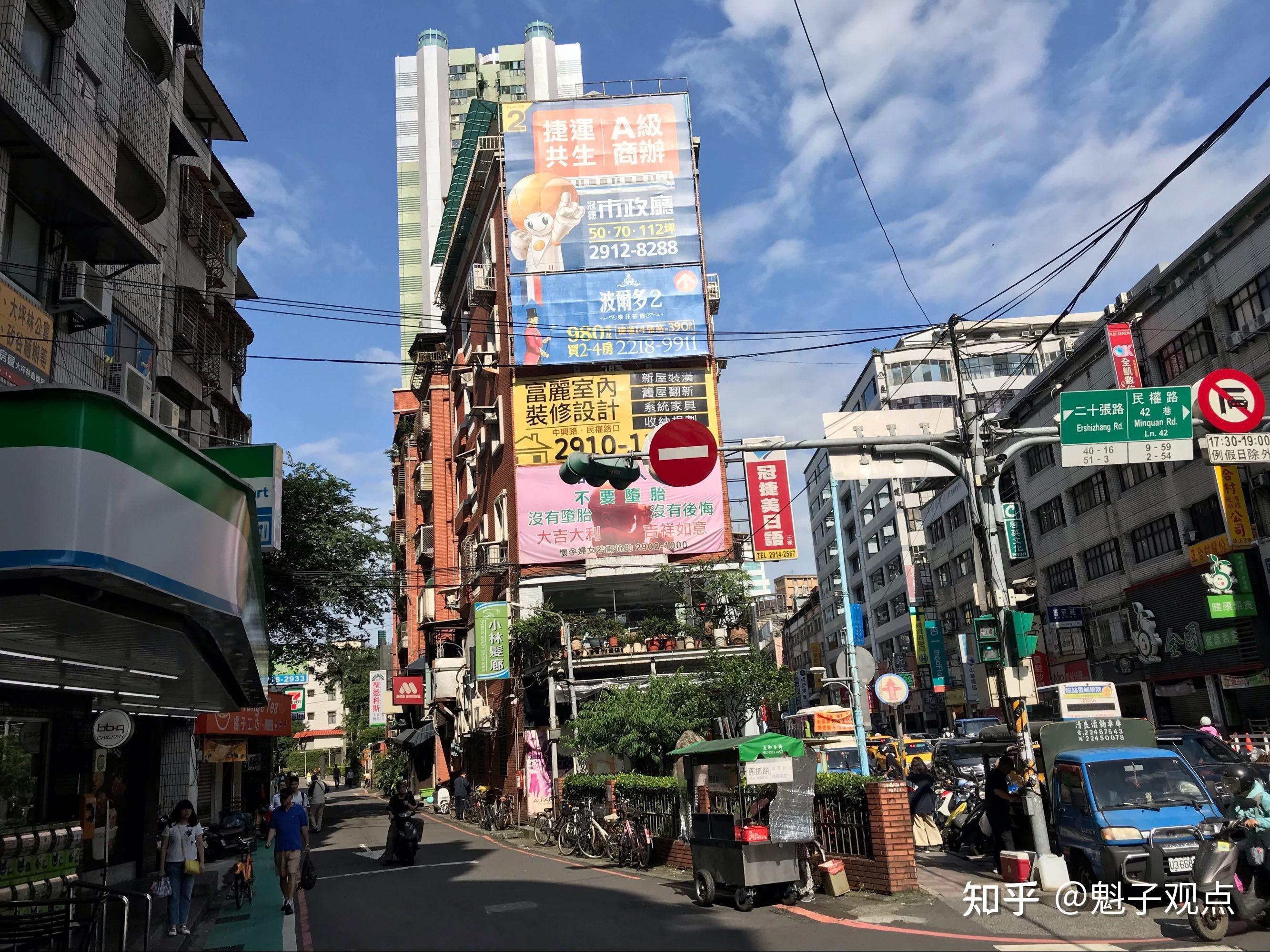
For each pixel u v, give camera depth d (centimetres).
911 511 6131
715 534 2803
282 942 1073
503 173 3008
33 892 1095
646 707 2077
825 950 839
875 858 1110
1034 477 3706
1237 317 2445
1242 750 2059
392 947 981
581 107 3028
